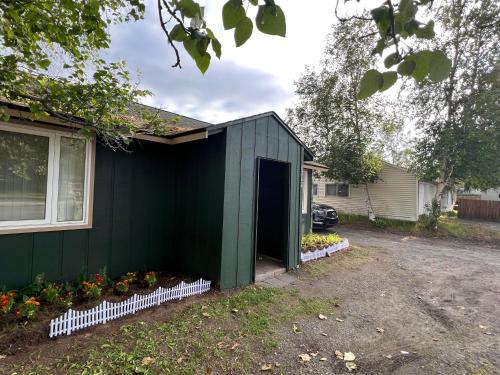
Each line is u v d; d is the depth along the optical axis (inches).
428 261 267.3
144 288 155.4
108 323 119.7
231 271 168.2
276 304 150.6
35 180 138.0
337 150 487.5
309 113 546.6
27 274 134.5
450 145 402.0
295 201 217.8
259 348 109.4
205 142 175.2
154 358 97.8
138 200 178.1
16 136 132.2
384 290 184.7
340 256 264.2
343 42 416.5
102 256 161.9
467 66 388.5
